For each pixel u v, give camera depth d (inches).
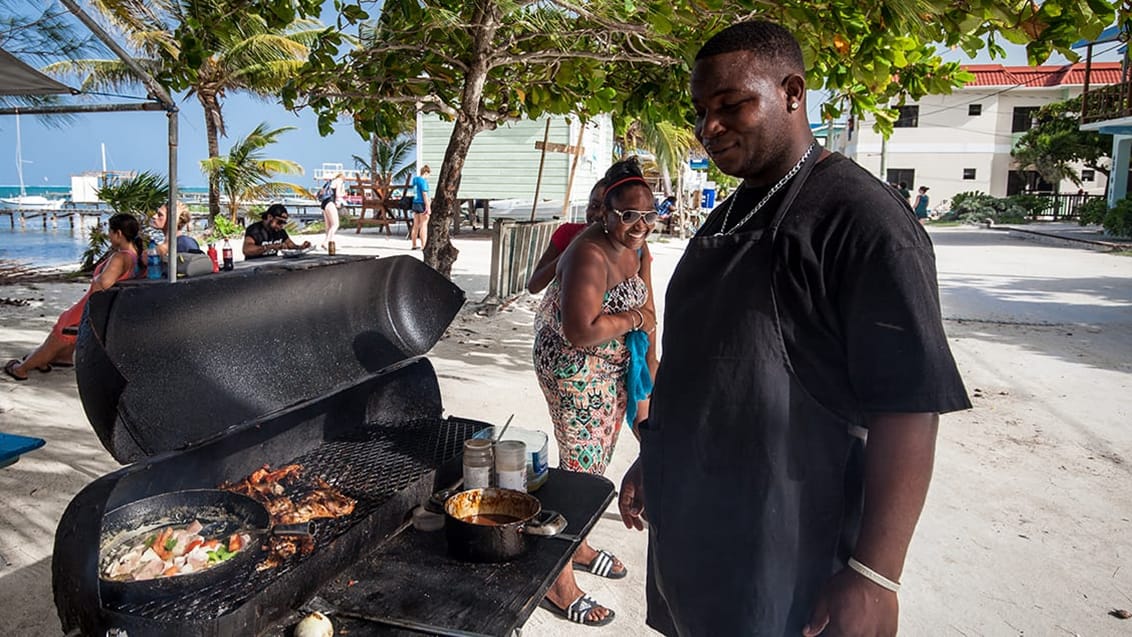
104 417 68.6
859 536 58.0
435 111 259.3
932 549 140.6
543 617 117.7
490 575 78.7
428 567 80.0
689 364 64.2
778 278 59.1
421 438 111.7
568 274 105.3
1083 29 125.2
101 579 64.9
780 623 61.9
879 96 211.2
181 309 86.5
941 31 140.3
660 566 69.1
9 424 189.3
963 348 307.7
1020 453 190.7
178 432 79.7
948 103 1455.5
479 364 262.2
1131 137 1017.5
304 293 106.5
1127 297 444.1
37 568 124.4
